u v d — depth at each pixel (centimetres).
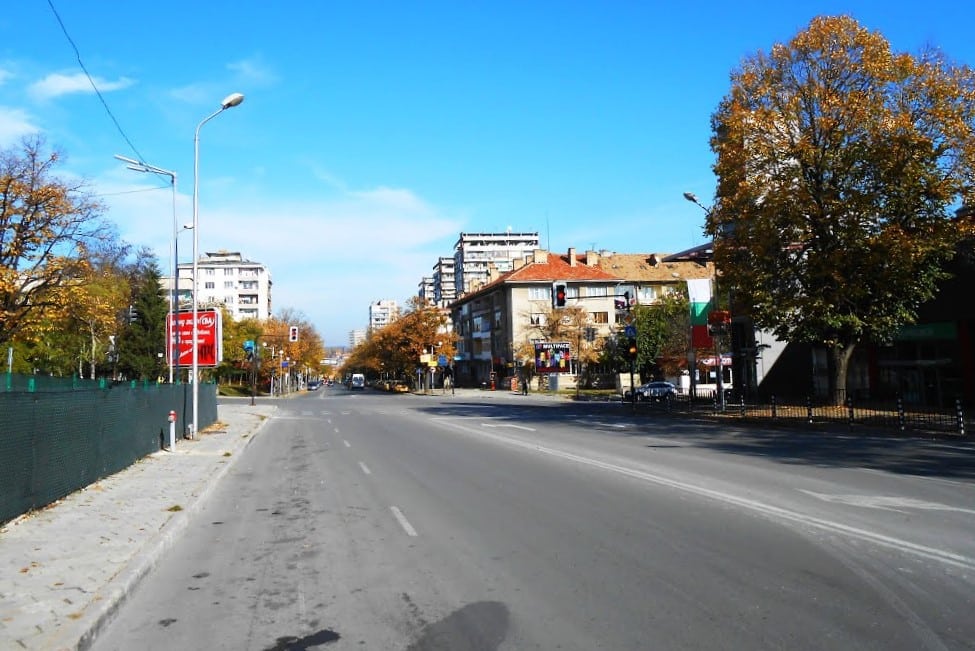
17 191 3272
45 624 571
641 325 6712
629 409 3934
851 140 2769
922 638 522
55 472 1173
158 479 1460
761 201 2889
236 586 719
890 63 2698
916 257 2622
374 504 1177
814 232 2816
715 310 3662
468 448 2020
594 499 1141
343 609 630
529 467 1567
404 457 1859
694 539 847
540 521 981
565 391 7238
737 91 3005
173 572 780
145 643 561
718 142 3073
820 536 843
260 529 1012
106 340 5575
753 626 554
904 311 2967
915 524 898
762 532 873
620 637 538
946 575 676
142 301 6512
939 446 1906
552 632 553
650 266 8856
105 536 913
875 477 1313
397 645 538
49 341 5222
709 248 4506
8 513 986
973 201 2606
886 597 615
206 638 569
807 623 557
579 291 8106
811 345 4312
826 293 2862
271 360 8375
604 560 764
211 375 7888
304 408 5006
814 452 1773
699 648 513
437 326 8831
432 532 938
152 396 1986
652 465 1552
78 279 3594
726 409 3459
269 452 2138
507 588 674
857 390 3900
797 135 2912
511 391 7675
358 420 3556
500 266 17800
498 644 532
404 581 713
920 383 3500
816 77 2850
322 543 904
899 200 2688
